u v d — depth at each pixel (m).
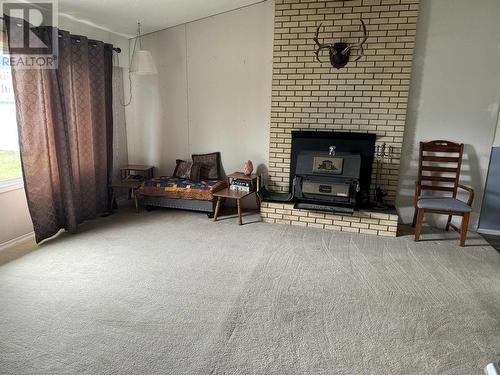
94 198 4.01
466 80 3.60
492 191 3.75
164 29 4.41
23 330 2.04
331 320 2.18
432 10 3.52
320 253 3.16
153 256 3.05
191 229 3.73
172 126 4.68
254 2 3.98
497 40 3.45
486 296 2.47
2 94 3.17
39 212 3.23
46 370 1.74
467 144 3.73
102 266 2.85
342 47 3.69
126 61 4.61
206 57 4.34
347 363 1.82
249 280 2.65
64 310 2.23
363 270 2.84
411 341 2.00
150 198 4.26
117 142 4.67
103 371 1.74
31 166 3.12
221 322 2.13
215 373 1.74
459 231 3.74
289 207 3.87
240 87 4.30
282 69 3.96
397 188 3.95
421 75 3.68
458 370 1.79
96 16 3.63
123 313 2.21
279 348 1.92
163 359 1.82
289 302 2.37
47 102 3.22
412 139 3.83
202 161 4.47
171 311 2.24
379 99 3.73
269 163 4.25
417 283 2.64
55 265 2.85
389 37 3.58
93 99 3.90
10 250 3.12
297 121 4.04
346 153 3.74
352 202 3.59
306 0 3.72
